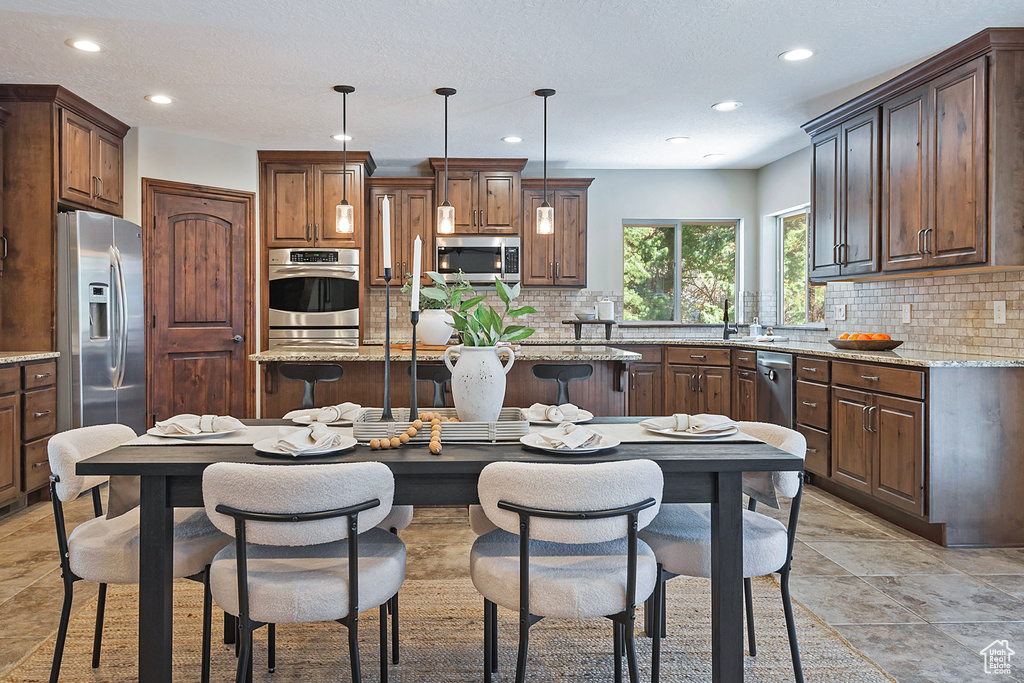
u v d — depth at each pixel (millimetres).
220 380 5203
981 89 3035
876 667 2043
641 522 1583
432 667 2053
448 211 4094
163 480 1664
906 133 3557
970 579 2736
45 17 3021
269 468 1483
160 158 4832
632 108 4387
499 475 1547
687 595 2613
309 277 5492
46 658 2070
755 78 3830
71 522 3457
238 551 1525
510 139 5168
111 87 3932
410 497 1716
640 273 6422
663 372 5723
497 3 2902
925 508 3102
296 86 3932
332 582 1585
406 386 3861
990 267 3064
